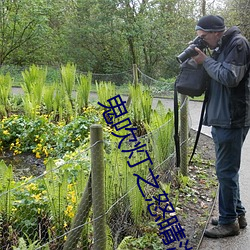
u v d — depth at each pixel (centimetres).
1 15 1611
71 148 547
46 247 257
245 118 301
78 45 1805
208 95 322
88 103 769
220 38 301
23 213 303
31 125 588
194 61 314
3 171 328
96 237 251
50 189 296
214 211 396
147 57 1850
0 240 285
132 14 1698
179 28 1816
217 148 319
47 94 713
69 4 1816
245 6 1534
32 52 1800
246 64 289
